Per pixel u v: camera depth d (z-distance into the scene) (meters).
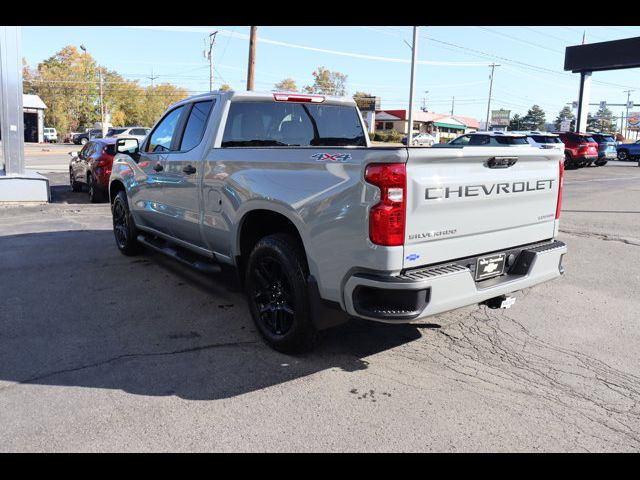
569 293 5.70
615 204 12.95
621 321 4.86
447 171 3.35
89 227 9.39
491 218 3.68
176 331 4.52
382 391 3.51
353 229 3.27
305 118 5.34
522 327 4.69
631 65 34.09
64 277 6.11
